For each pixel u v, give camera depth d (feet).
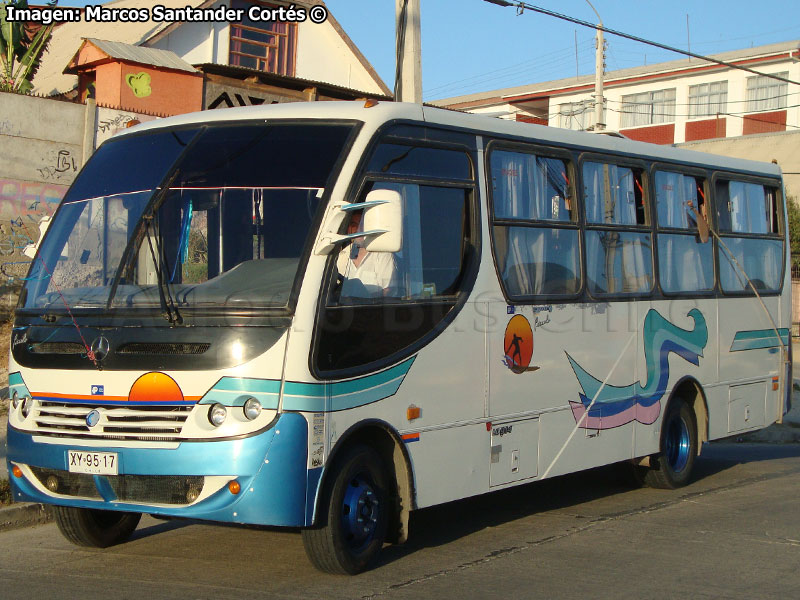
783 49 129.39
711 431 33.27
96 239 21.39
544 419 25.55
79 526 22.34
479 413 23.32
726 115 135.74
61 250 21.75
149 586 19.84
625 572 21.50
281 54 80.02
